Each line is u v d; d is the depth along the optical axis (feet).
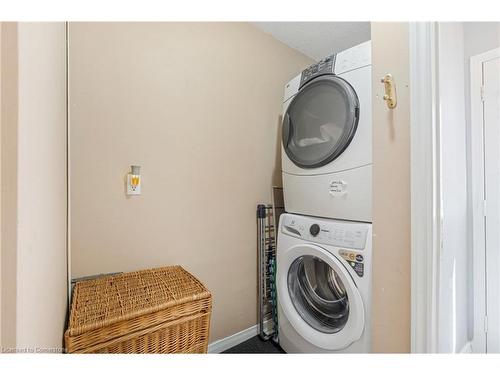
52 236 1.74
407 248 2.29
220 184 4.78
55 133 1.92
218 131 4.74
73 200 3.27
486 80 4.52
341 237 3.38
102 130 3.48
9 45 0.92
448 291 3.11
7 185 0.91
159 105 4.00
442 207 2.51
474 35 4.64
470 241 4.74
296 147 4.42
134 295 2.80
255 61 5.31
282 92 5.82
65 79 2.65
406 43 2.27
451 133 3.34
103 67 3.47
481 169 4.61
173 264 4.17
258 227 5.36
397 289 2.38
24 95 1.01
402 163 2.31
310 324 3.95
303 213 4.26
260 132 5.42
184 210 4.31
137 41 3.77
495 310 4.50
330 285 3.99
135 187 3.75
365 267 3.07
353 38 5.71
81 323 2.16
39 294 1.28
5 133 0.91
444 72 2.79
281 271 4.38
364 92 3.32
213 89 4.65
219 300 4.78
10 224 0.92
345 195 3.51
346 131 3.45
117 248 3.62
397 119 2.34
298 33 5.53
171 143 4.14
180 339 2.68
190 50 4.33
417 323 2.20
